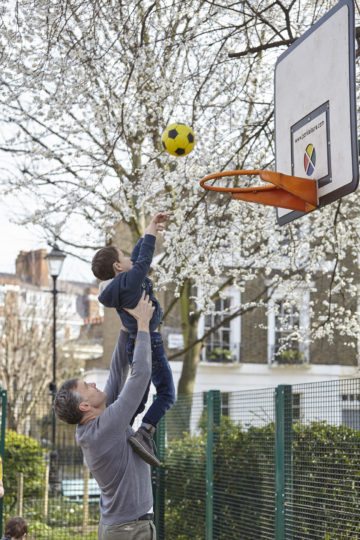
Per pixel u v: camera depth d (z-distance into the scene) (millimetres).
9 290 33062
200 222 11422
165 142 5711
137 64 9797
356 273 13141
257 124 10766
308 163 5277
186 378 17375
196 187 11070
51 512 13828
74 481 14406
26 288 33656
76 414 4211
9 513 13750
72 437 14586
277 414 7832
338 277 12461
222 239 12000
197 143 11617
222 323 16172
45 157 11578
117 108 10852
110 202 11703
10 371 28406
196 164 11023
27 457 14297
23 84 10102
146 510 4250
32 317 30312
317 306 15094
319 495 7016
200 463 9969
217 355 28453
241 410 9562
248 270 13359
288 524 7535
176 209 11266
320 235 12211
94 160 11305
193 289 18188
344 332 12617
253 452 8562
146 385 4250
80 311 45312
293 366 28719
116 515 4199
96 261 4777
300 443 7438
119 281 4461
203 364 28219
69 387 4258
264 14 11070
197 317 17344
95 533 13086
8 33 9594
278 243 12914
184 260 11516
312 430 7230
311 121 5262
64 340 35250
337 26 4926
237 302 27641
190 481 10258
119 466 4176
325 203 5008
